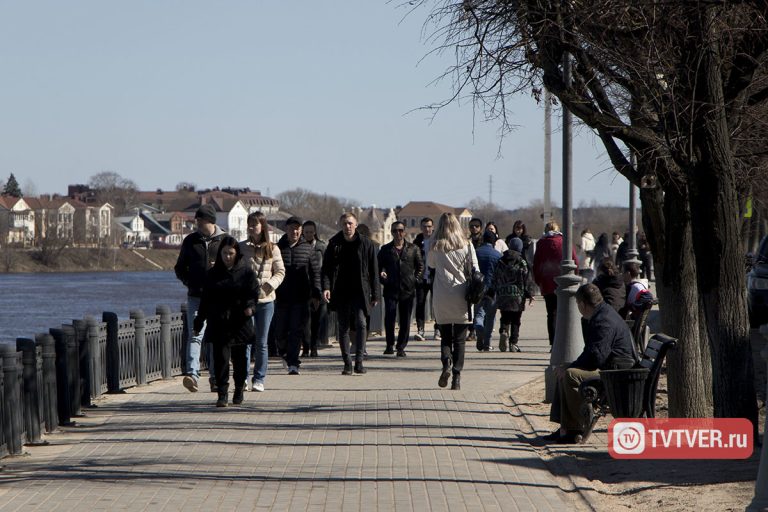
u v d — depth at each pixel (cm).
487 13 2134
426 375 3481
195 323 2814
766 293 4903
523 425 2544
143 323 3291
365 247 3503
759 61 2158
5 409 2195
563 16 2089
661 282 2480
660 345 2258
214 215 3020
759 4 1958
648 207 2455
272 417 2633
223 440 2331
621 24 2108
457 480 1938
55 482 1928
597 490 1884
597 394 2269
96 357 2981
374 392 3067
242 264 2794
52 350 2495
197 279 2978
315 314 4112
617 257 8506
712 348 2209
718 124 2116
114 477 1967
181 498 1798
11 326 10612
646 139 2219
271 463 2088
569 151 2880
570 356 2852
